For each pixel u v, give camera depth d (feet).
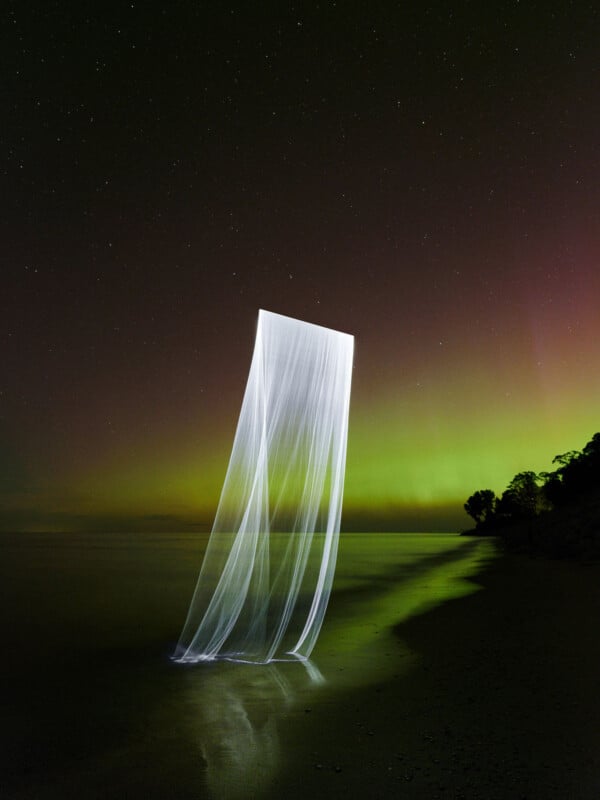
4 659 35.88
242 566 54.19
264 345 32.60
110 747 19.69
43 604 66.18
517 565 101.65
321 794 15.40
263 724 21.39
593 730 19.44
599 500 155.33
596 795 14.83
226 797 15.51
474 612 47.93
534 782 15.62
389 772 16.60
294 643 37.68
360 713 22.25
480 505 447.42
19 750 19.56
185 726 21.67
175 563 149.07
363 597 63.87
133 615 56.49
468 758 17.37
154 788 16.29
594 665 28.43
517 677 26.48
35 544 351.05
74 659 35.68
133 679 29.71
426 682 26.43
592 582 67.87
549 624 40.32
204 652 36.63
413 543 352.49
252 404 33.06
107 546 301.84
